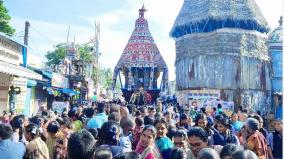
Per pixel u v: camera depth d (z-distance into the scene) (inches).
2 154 221.3
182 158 206.2
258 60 1322.6
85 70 1907.0
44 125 343.6
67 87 1323.8
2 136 228.1
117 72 1558.8
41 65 1194.0
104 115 376.5
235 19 1298.0
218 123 336.5
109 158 166.7
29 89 950.4
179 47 1416.1
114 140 231.0
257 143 294.2
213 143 324.5
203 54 1315.2
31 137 264.2
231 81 1285.7
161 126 274.5
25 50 828.0
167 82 1529.3
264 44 1357.0
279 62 1375.5
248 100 1283.2
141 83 1531.7
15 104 819.4
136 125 326.6
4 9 1448.1
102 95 2279.8
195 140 233.0
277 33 1411.2
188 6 1403.8
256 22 1316.4
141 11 1594.5
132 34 1578.5
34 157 229.8
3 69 628.1
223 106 1130.7
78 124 395.2
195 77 1327.5
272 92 1364.4
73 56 1969.7
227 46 1293.1
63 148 276.4
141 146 241.9
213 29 1314.0
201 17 1320.1
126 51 1553.9
